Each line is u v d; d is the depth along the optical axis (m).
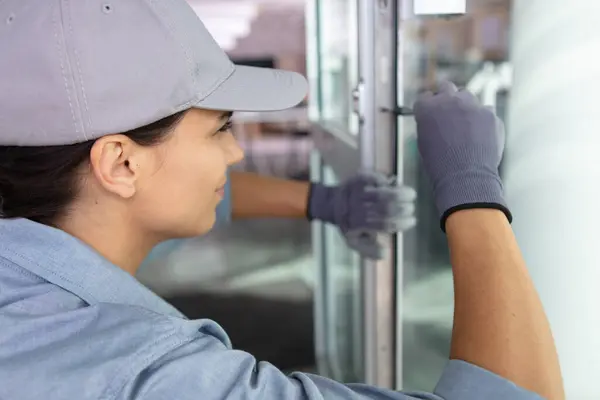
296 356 2.74
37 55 0.57
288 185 1.21
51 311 0.59
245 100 0.68
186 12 0.62
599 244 0.88
